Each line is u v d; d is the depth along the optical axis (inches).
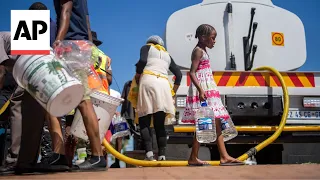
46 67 106.2
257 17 253.1
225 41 247.8
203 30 178.1
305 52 256.4
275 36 253.8
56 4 140.6
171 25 250.2
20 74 109.9
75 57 127.5
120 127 241.4
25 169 114.1
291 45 255.6
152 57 209.0
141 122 208.5
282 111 218.4
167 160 203.5
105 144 202.7
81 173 114.6
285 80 224.1
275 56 252.1
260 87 220.1
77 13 143.3
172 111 204.4
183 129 207.8
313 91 223.6
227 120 175.8
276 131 207.2
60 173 115.6
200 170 123.3
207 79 174.9
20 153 117.7
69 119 164.2
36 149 120.0
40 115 120.1
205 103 171.9
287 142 215.5
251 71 221.1
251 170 115.4
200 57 175.3
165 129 208.8
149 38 218.2
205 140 174.1
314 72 225.1
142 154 252.5
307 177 89.5
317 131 213.2
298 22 258.7
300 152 215.9
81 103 126.5
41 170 116.2
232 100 216.7
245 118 222.4
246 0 253.9
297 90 223.1
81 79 125.9
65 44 128.5
